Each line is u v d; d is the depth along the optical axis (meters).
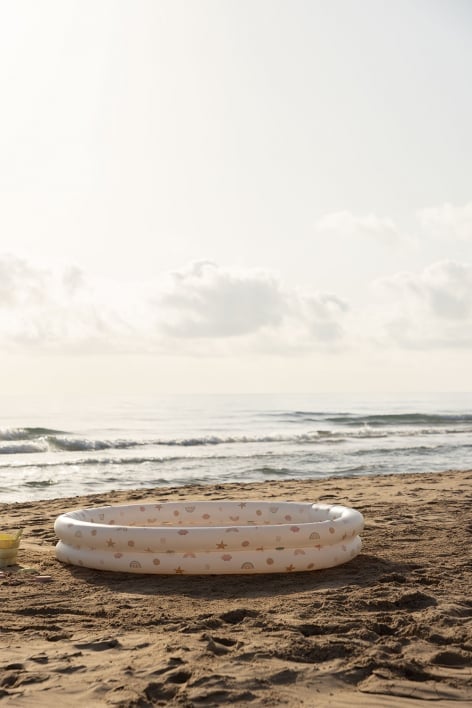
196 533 6.24
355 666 3.93
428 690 3.65
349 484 13.70
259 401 74.25
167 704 3.41
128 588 5.84
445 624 4.71
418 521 8.91
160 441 26.89
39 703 3.41
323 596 5.48
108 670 3.83
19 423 40.62
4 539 6.72
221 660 3.98
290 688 3.63
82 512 7.36
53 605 5.26
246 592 5.68
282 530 6.27
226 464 20.56
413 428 36.41
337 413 52.31
